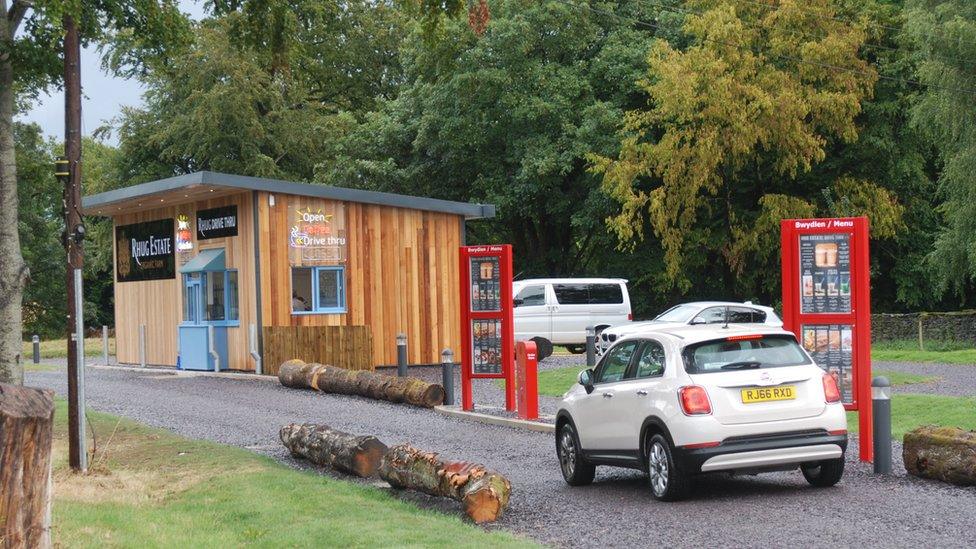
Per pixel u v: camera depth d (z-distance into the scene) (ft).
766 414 33.37
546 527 30.83
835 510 31.76
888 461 38.60
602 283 105.09
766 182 141.18
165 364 99.55
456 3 54.75
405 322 96.32
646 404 34.78
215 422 58.23
